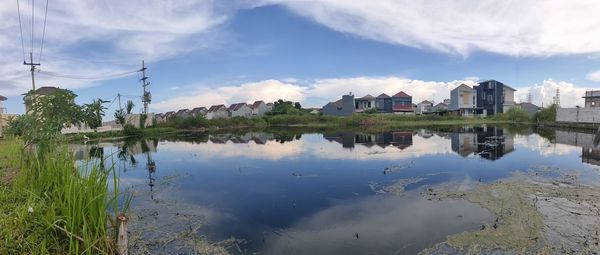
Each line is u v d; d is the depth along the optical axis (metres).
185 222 6.89
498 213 7.01
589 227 6.11
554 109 37.66
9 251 3.74
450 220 6.74
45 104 6.08
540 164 12.59
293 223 6.81
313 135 29.50
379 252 5.41
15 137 11.83
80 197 4.00
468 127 36.69
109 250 3.86
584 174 10.56
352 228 6.46
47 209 4.28
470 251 5.33
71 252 3.79
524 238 5.70
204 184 10.46
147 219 7.07
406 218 6.96
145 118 37.72
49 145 5.81
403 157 15.13
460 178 10.58
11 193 5.42
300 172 12.08
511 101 60.97
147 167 13.80
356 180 10.61
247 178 11.25
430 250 5.41
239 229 6.50
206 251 5.53
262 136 29.81
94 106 6.61
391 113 60.78
